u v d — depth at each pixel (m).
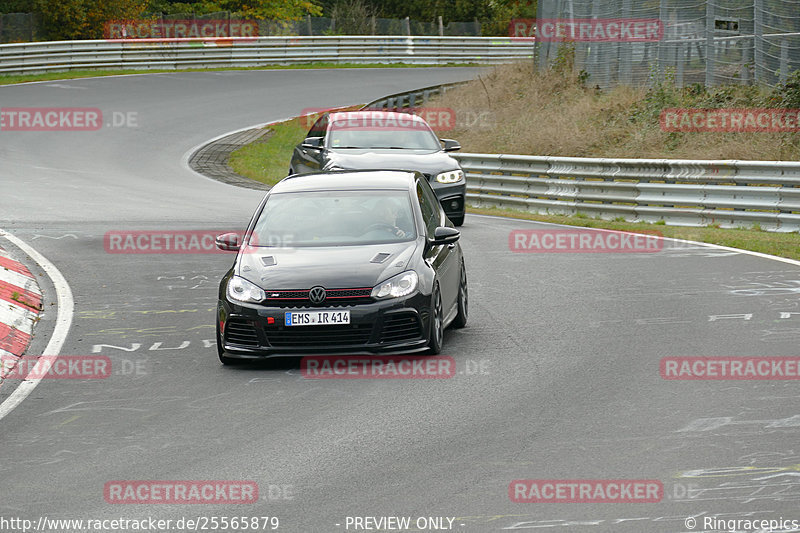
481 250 55.62
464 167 86.31
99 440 24.73
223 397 28.56
